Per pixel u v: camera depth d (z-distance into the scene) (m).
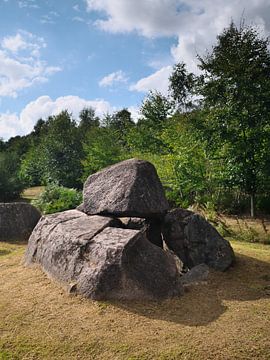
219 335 3.88
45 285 5.16
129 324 4.13
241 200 11.89
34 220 9.59
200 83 12.11
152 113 22.30
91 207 6.39
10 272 5.92
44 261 5.71
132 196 6.00
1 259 6.95
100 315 4.31
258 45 11.37
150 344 3.74
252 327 4.05
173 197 13.16
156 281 4.85
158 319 4.25
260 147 10.66
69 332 3.98
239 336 3.87
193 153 12.20
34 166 28.33
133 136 20.58
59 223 6.04
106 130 22.88
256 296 4.95
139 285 4.71
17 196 20.03
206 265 5.90
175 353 3.59
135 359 3.51
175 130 15.80
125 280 4.66
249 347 3.69
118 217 6.28
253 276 5.72
